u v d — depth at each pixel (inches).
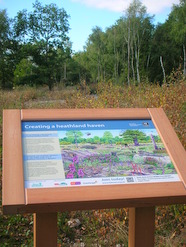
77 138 106.3
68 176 95.8
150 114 117.7
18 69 1657.2
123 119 114.8
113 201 92.6
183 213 158.1
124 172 99.9
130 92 362.3
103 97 329.4
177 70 382.9
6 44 1756.9
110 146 106.5
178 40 1697.8
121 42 1948.8
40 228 95.7
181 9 1646.2
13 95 554.3
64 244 149.3
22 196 89.3
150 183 97.9
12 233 154.9
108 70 2074.3
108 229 155.9
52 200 89.3
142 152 106.5
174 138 111.3
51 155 100.1
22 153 98.5
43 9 1608.0
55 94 604.7
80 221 166.2
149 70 1839.3
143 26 1871.3
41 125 107.3
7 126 104.2
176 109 273.3
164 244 143.0
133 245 103.5
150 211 102.1
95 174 97.9
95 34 2100.1
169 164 104.7
